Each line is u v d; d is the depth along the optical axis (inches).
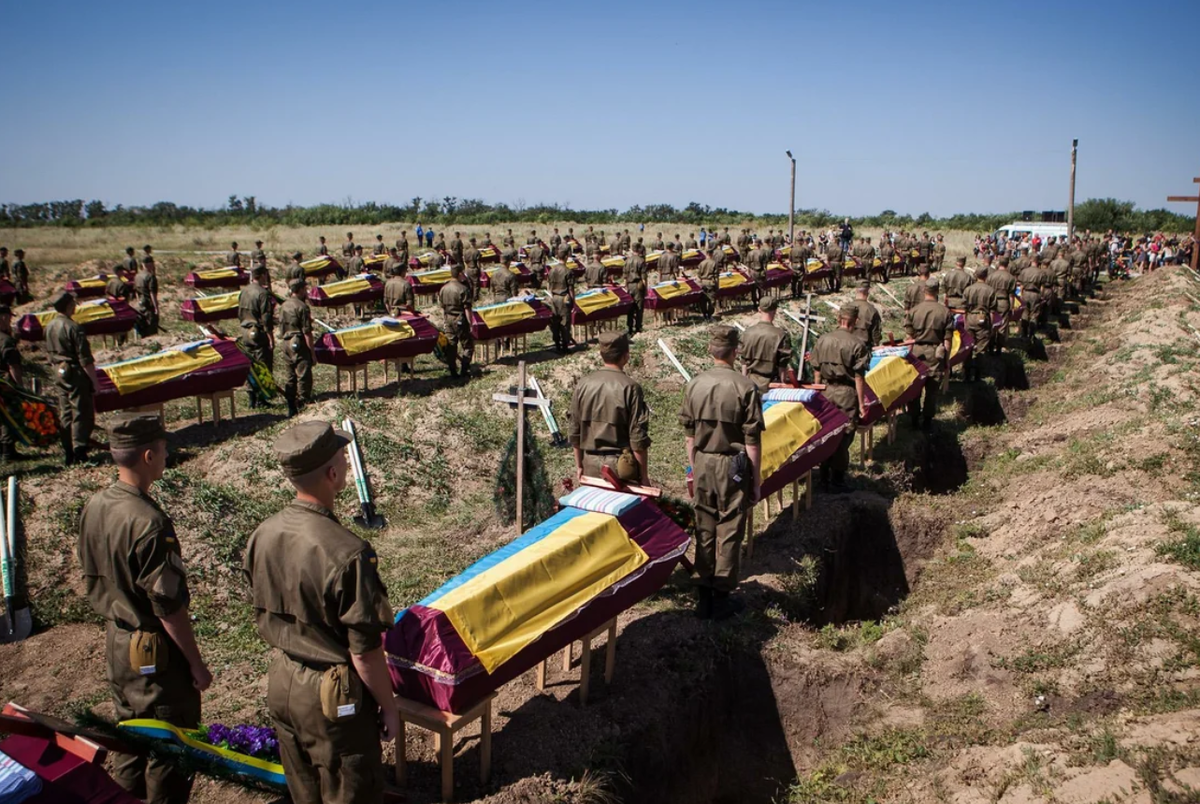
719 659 263.4
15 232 2039.9
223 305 804.6
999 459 507.2
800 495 398.3
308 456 145.2
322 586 142.9
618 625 279.1
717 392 267.7
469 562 330.6
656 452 460.1
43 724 142.9
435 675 178.5
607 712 229.6
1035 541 375.9
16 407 422.0
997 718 243.4
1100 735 208.2
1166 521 316.8
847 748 251.1
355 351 521.0
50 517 339.6
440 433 458.3
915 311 513.3
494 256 1332.4
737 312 941.2
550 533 224.5
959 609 314.3
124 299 762.2
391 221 2613.2
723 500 272.4
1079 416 569.0
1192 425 450.6
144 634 167.6
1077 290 1164.5
